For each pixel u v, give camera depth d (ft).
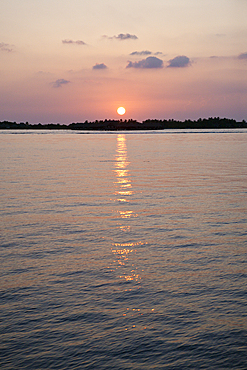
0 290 26.35
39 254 33.81
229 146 229.25
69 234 40.24
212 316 22.57
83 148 210.79
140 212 50.72
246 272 29.45
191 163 122.42
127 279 28.14
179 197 61.72
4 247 35.81
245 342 19.98
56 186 73.56
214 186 73.56
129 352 19.27
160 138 378.94
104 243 37.04
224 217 47.57
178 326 21.50
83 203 56.95
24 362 18.62
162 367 18.16
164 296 25.25
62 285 27.12
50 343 20.10
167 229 42.11
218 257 32.91
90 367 18.22
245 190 68.54
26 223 44.93
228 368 18.06
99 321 22.13
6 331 21.24
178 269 30.12
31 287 26.81
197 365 18.28
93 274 29.14
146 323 21.86
